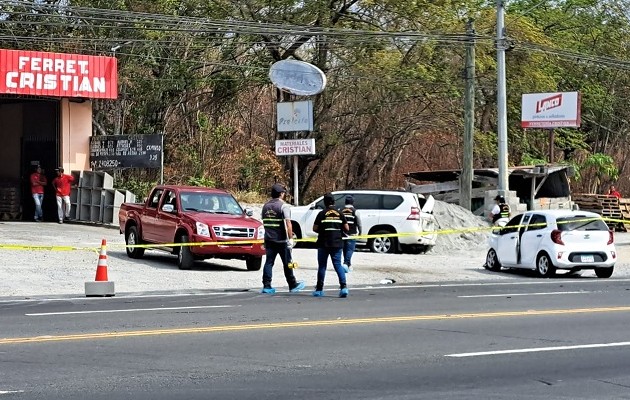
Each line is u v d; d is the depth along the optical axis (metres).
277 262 41.62
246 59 72.94
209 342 19.69
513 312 25.52
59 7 56.16
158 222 38.72
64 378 15.76
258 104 83.31
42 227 51.38
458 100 76.81
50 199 57.56
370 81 71.69
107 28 64.69
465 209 57.50
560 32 91.31
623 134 97.50
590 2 93.75
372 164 83.44
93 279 33.56
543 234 39.06
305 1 69.69
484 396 14.88
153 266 37.94
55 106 56.19
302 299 28.97
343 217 30.03
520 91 79.00
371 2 69.31
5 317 23.50
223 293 30.81
